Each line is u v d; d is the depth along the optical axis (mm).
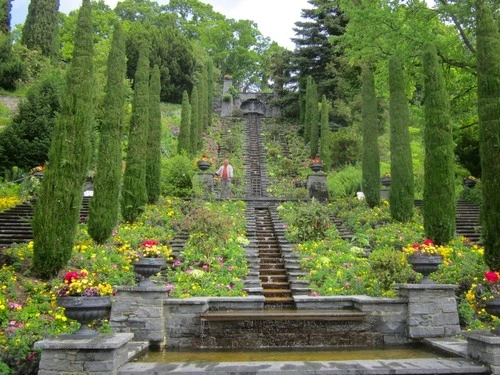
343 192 17672
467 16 14164
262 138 29375
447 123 10766
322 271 9039
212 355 5961
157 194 14297
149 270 6867
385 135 26703
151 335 6535
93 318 5098
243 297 7426
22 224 12195
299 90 31375
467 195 16891
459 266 8539
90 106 8844
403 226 12133
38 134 19453
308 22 31297
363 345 6645
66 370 4738
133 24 38875
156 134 14586
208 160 19016
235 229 12008
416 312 6746
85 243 9750
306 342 6609
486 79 8961
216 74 40281
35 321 6223
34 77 28250
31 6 34219
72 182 8297
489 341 4898
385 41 15758
